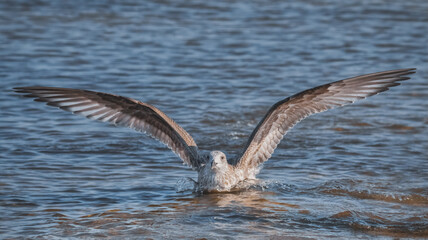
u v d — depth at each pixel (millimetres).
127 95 19734
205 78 22125
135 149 15000
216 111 18328
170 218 10625
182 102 19188
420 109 18797
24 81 20797
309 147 15336
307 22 31641
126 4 34750
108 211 10961
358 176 13188
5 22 29688
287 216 10766
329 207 11273
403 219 10703
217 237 9695
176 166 13891
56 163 13742
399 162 14188
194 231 9961
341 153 14852
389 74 11742
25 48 25406
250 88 20938
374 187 12477
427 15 33438
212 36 28484
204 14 32938
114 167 13656
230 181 12359
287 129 12508
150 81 21516
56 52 25031
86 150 14773
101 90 20234
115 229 10031
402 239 9758
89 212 10906
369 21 32000
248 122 17453
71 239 9570
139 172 13398
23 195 11680
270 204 11453
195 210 11086
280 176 13195
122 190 12203
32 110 17953
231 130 16703
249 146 12805
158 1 35719
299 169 13695
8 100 18750
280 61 24625
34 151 14500
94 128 16625
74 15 31812
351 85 11867
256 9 34375
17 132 15930
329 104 12172
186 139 12719
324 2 36500
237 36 28594
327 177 13133
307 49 26562
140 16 32156
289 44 27391
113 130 16500
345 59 24984
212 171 12281
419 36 29062
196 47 26609
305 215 10844
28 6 33344
